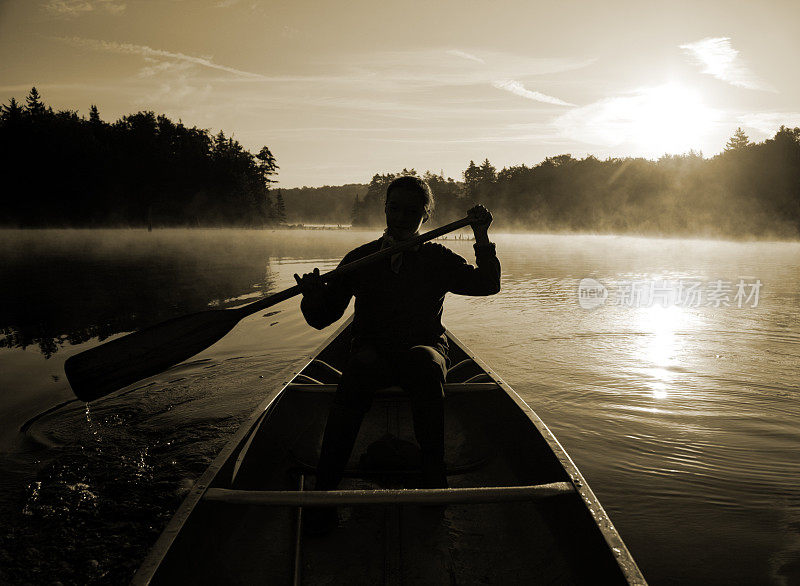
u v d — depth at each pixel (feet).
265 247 96.84
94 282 38.19
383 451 7.19
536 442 6.91
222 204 228.22
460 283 7.23
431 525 6.41
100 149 195.11
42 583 7.32
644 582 4.33
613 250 85.40
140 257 67.77
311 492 5.38
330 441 6.22
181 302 28.53
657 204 298.97
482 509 6.73
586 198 341.62
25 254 73.72
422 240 7.02
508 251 81.56
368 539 6.21
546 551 5.91
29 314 24.95
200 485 5.58
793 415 12.14
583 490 5.49
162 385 14.61
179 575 4.83
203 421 12.28
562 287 33.63
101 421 12.25
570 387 14.01
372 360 6.56
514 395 8.08
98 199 191.42
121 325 22.33
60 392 14.01
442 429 6.40
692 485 9.23
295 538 6.08
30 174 182.70
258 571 5.74
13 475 10.00
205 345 8.24
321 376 10.78
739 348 17.74
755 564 7.30
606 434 11.25
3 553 7.89
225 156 238.48
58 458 10.57
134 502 9.20
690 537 7.87
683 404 12.79
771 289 32.07
